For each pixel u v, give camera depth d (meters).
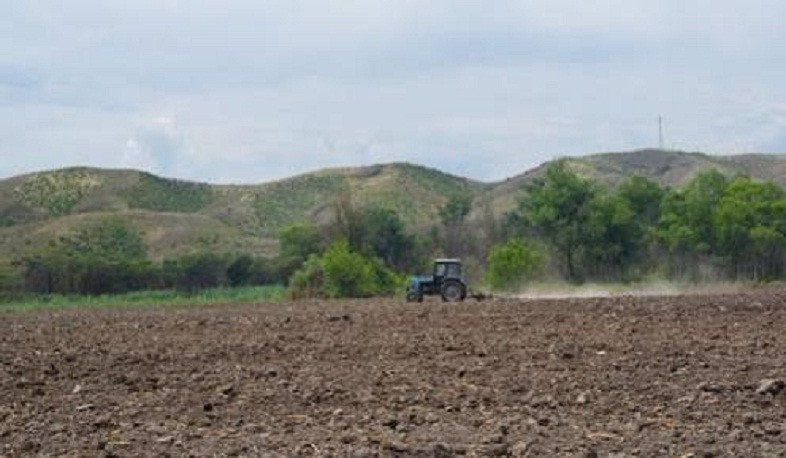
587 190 94.19
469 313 36.66
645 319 31.08
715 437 12.66
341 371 19.86
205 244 168.12
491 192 180.12
